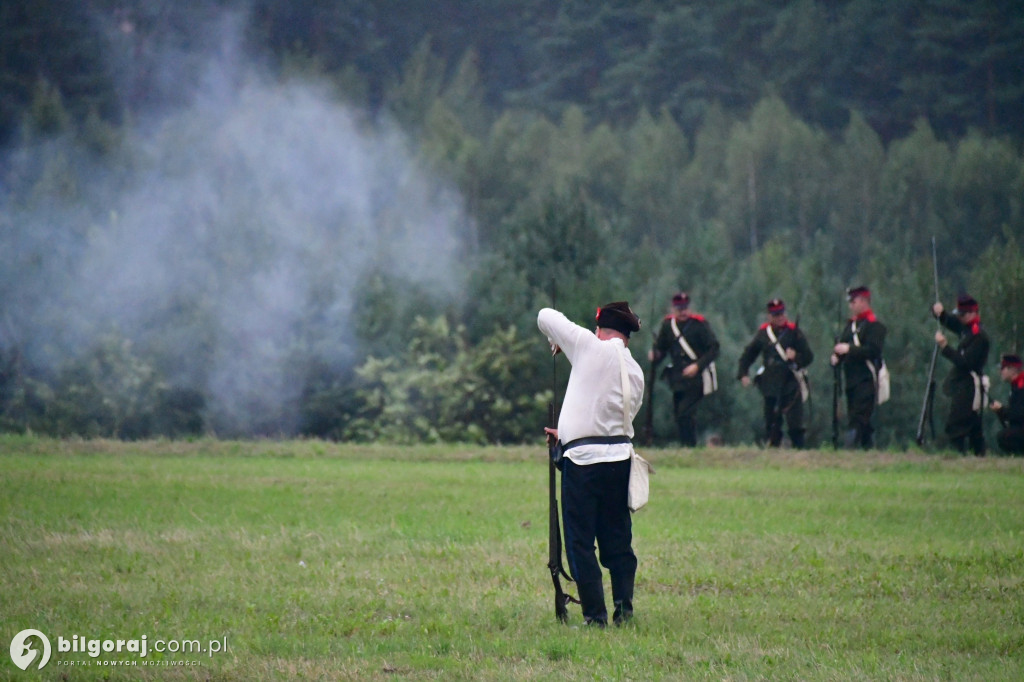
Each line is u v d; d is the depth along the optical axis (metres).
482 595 29.14
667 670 23.39
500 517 40.03
